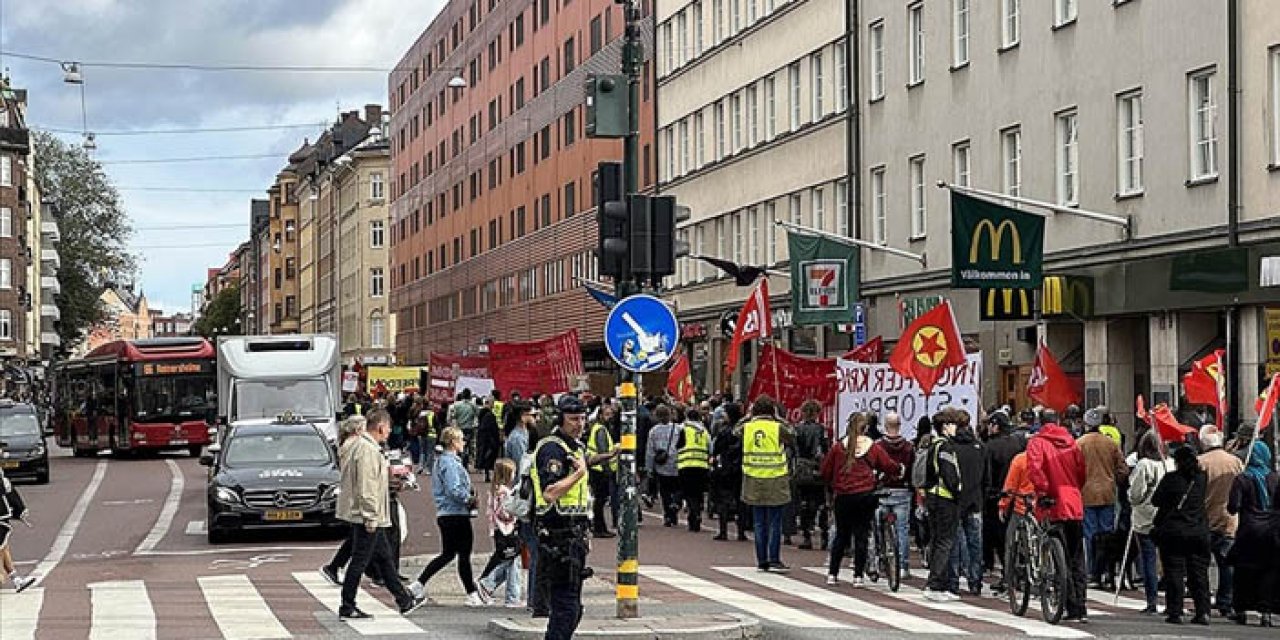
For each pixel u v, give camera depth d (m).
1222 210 27.91
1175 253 29.08
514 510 13.00
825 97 44.81
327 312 143.38
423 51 104.50
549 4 73.25
